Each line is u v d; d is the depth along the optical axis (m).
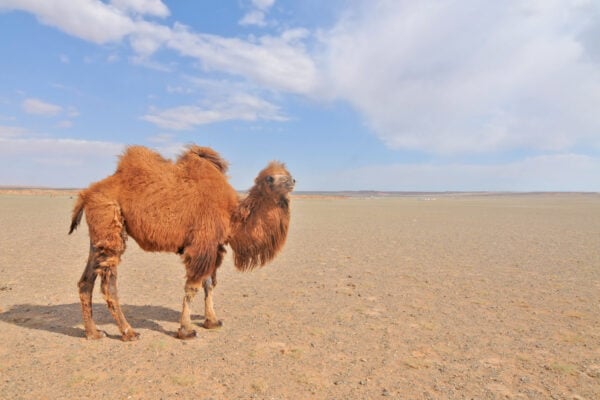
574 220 32.69
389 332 6.86
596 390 4.92
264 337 6.62
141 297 9.14
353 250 16.08
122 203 6.29
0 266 11.91
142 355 5.87
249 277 11.22
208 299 7.09
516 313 7.91
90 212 6.26
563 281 10.64
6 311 7.84
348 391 4.87
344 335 6.71
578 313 7.90
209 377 5.19
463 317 7.67
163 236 6.38
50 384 4.97
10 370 5.32
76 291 9.41
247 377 5.20
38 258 13.30
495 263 13.27
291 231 23.36
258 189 6.65
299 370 5.41
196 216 6.36
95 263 6.32
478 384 5.05
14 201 54.28
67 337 6.55
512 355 5.93
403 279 10.89
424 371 5.40
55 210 37.16
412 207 58.66
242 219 6.66
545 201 96.62
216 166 7.03
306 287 10.03
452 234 21.94
